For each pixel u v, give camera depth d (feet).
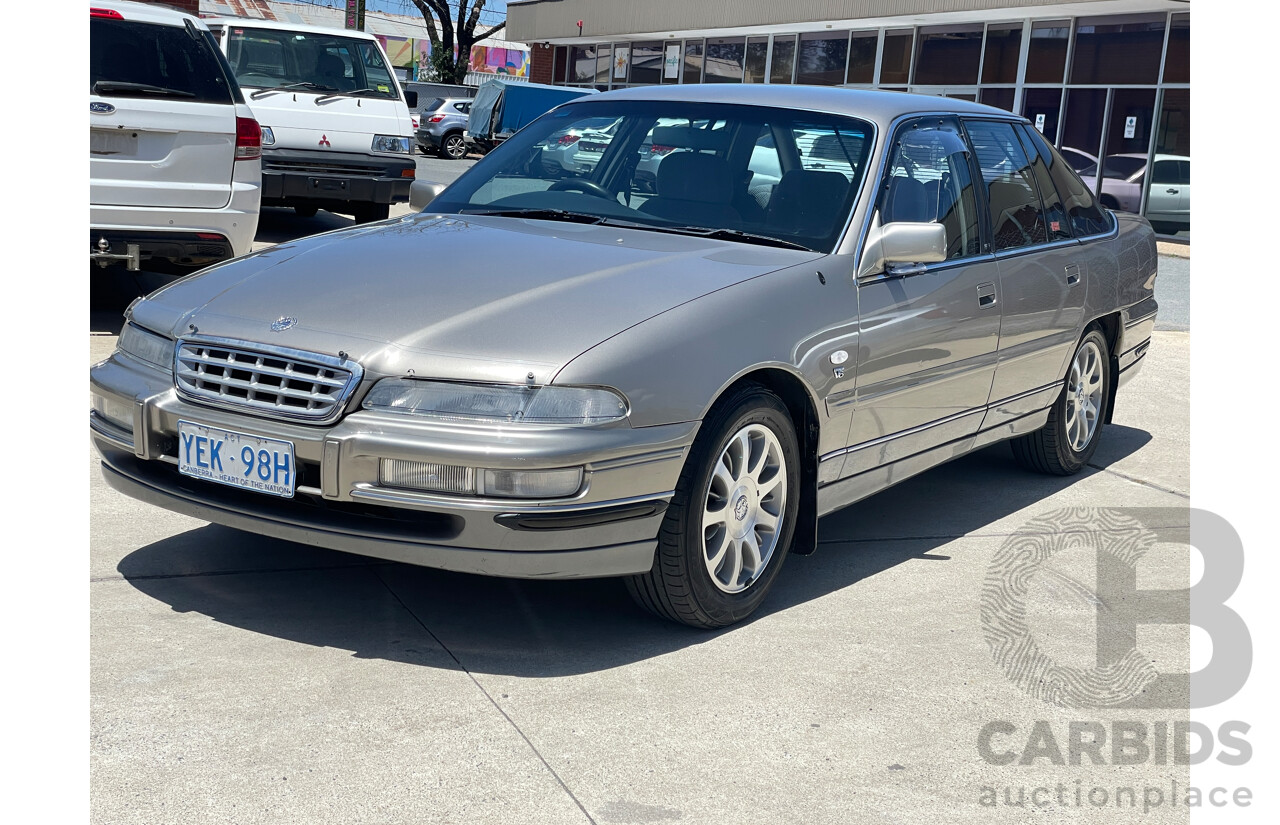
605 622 11.75
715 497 11.35
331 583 12.26
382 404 10.16
